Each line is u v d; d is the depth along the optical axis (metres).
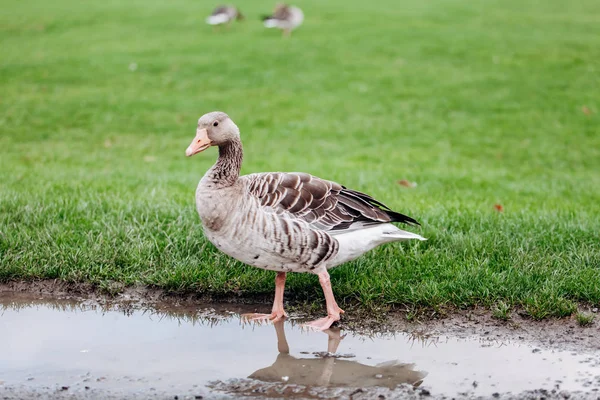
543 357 3.67
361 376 3.59
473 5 15.57
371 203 3.94
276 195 3.78
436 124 7.50
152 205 4.47
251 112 7.86
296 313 3.94
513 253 4.14
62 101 8.06
